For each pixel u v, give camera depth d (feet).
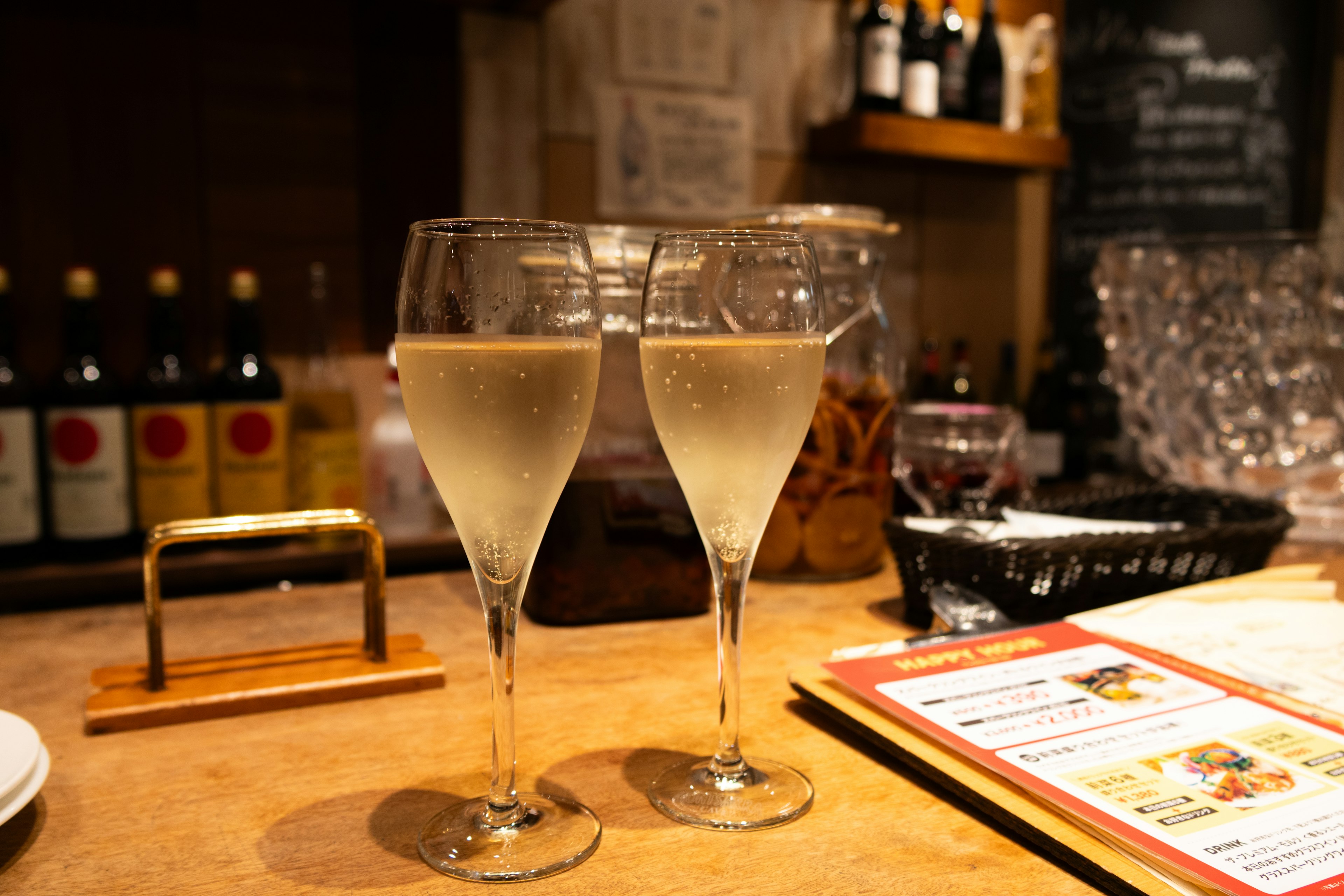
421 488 4.97
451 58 5.74
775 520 2.81
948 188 7.37
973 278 7.53
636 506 2.40
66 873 1.26
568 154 6.10
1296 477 3.28
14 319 4.91
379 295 5.74
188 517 4.35
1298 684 1.69
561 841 1.31
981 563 2.20
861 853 1.30
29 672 2.05
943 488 3.11
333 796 1.49
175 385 4.40
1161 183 7.34
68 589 4.05
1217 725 1.52
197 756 1.64
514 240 1.23
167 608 2.59
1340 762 1.39
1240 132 7.25
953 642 1.91
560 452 1.27
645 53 6.23
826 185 6.91
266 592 2.78
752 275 1.34
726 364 1.32
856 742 1.68
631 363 2.37
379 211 5.68
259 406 4.45
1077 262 7.50
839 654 1.87
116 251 5.12
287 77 5.41
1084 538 2.18
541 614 2.44
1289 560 2.95
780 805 1.42
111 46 5.02
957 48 6.46
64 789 1.51
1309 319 3.06
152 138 5.14
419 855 1.30
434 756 1.64
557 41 6.00
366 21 5.54
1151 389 3.45
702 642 2.29
